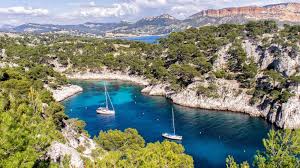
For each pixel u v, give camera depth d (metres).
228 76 179.62
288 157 32.44
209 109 166.75
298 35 191.50
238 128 133.62
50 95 101.00
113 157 37.59
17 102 31.91
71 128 91.62
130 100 185.00
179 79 194.12
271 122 141.88
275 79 161.00
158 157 39.97
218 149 110.00
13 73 112.44
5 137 22.22
